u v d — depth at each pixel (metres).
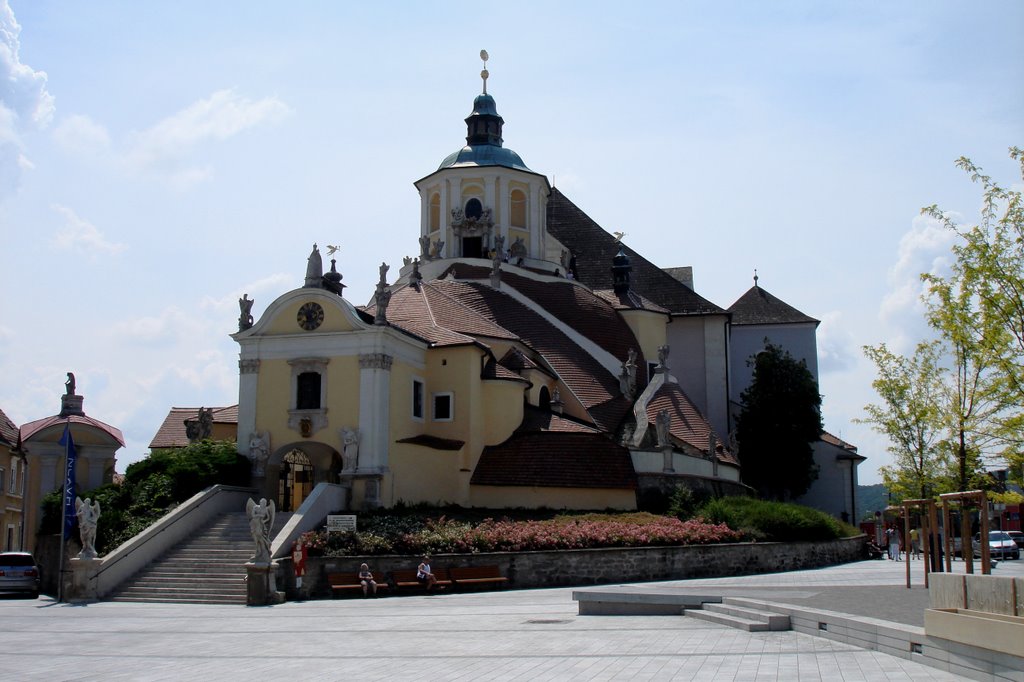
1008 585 17.00
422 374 54.78
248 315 53.34
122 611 34.38
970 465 40.69
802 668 18.62
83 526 39.28
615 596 29.69
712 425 75.62
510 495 52.81
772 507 50.38
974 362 30.92
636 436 55.78
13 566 44.47
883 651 20.45
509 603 34.34
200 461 49.03
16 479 71.44
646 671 18.73
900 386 44.53
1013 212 27.58
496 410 55.25
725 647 21.77
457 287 63.84
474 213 70.94
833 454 80.50
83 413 61.50
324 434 50.16
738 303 88.69
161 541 42.22
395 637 25.02
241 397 52.03
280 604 36.31
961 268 28.33
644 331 71.75
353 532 40.81
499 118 75.19
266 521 37.25
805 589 32.12
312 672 19.45
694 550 43.97
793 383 74.88
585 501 52.12
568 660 20.38
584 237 84.38
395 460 50.78
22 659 21.88
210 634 26.47
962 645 17.47
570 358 63.50
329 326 51.06
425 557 39.91
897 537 57.28
